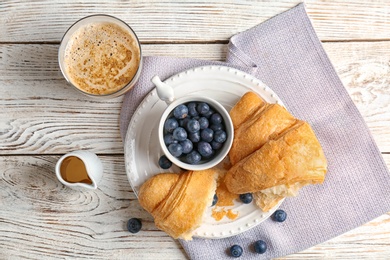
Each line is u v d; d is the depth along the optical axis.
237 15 0.56
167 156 0.48
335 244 0.56
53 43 0.55
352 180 0.55
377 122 0.56
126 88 0.51
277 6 0.56
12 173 0.56
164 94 0.47
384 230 0.56
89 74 0.52
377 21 0.56
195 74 0.53
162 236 0.56
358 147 0.55
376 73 0.56
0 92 0.55
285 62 0.55
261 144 0.50
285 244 0.55
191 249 0.54
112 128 0.56
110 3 0.56
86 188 0.52
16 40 0.55
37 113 0.56
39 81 0.55
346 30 0.56
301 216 0.55
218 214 0.52
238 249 0.54
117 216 0.56
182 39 0.56
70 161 0.53
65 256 0.56
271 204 0.51
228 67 0.53
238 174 0.49
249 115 0.51
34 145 0.56
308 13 0.56
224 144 0.49
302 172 0.48
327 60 0.55
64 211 0.56
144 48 0.56
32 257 0.56
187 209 0.49
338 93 0.55
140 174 0.53
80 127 0.56
